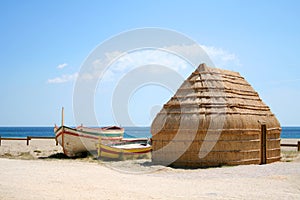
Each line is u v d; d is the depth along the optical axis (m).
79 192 14.53
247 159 25.45
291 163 25.11
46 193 14.00
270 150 27.33
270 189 16.25
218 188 16.39
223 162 24.58
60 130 32.75
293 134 151.38
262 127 26.86
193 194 14.87
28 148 40.84
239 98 27.00
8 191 14.02
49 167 22.17
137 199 13.59
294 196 14.73
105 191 14.93
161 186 16.75
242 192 15.46
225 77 27.67
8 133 150.12
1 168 20.67
